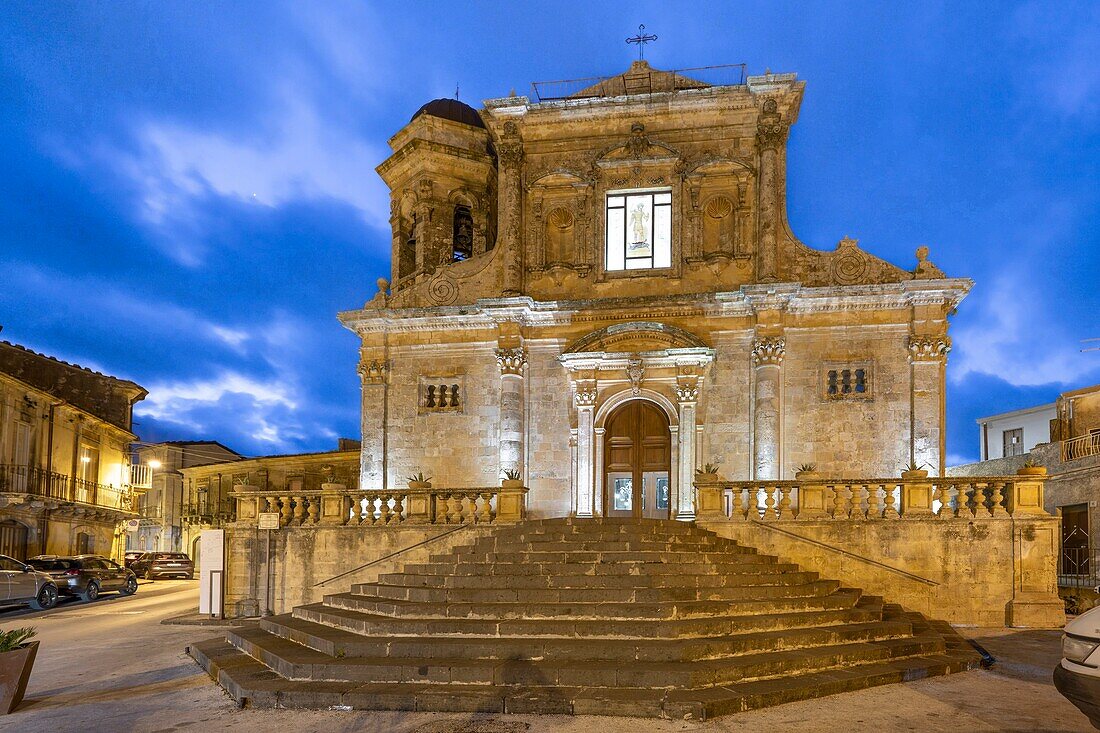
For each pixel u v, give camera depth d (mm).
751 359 22797
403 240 29625
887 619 14312
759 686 9797
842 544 17188
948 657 12086
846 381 22469
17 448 31812
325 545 19188
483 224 29250
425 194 28406
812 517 17453
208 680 11664
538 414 24062
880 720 8820
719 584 13734
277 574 19250
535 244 24750
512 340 24000
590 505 23047
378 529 19016
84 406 40344
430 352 24781
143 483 48719
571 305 23797
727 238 23828
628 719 8891
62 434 35844
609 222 24719
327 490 19422
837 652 11227
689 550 15766
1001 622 16609
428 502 19141
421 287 25422
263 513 19312
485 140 29219
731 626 11641
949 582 16844
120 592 28438
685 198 24000
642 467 23500
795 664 10641
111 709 9914
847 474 21906
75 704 10242
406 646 11047
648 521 17609
